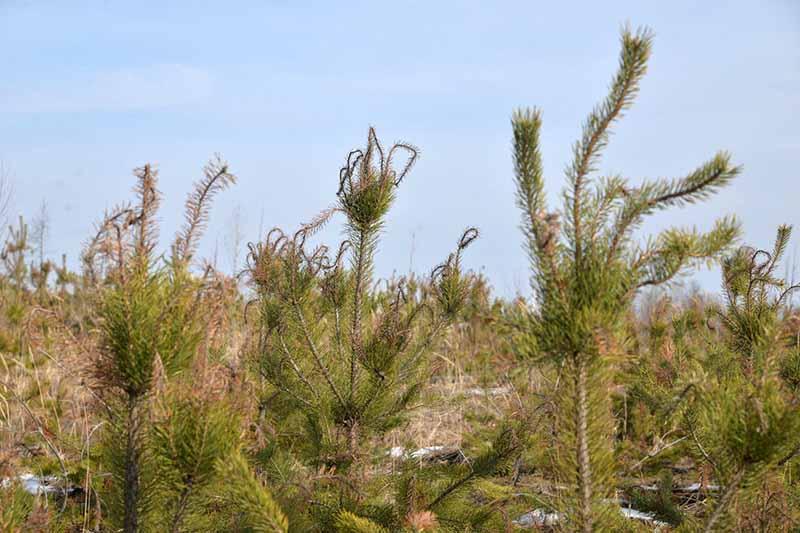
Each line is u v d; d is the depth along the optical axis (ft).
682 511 12.21
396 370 13.00
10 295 27.66
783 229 12.86
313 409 13.07
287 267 13.29
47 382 17.93
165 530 8.71
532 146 7.43
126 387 8.32
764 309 12.75
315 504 11.78
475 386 20.67
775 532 9.51
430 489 12.76
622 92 7.26
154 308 8.28
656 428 15.34
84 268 8.32
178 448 7.73
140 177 8.55
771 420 7.12
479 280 12.01
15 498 9.20
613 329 7.30
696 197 7.07
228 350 12.62
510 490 13.11
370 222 12.78
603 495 7.69
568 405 7.59
